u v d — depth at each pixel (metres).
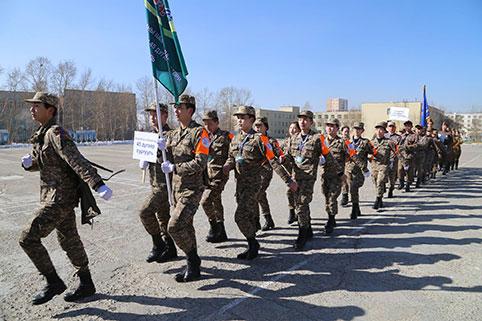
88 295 3.60
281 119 91.31
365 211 7.68
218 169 5.30
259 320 3.14
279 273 4.21
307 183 5.22
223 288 3.80
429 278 4.04
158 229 4.58
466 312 3.26
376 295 3.62
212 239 5.43
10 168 16.83
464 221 6.66
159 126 4.29
